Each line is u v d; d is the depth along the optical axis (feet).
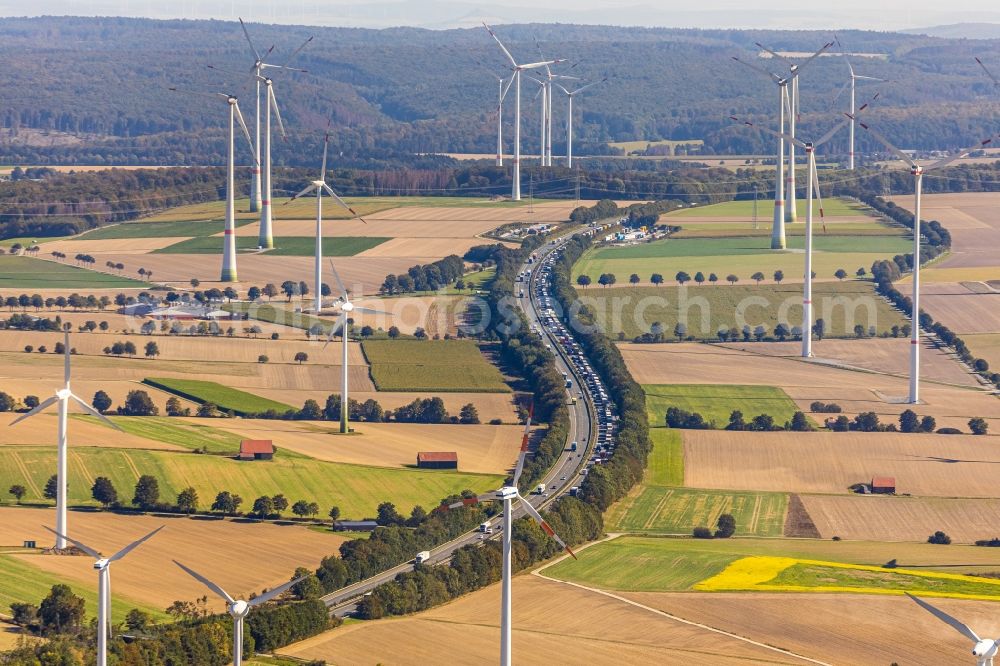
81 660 547.08
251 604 607.78
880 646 620.90
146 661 555.28
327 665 577.84
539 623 638.53
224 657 575.79
